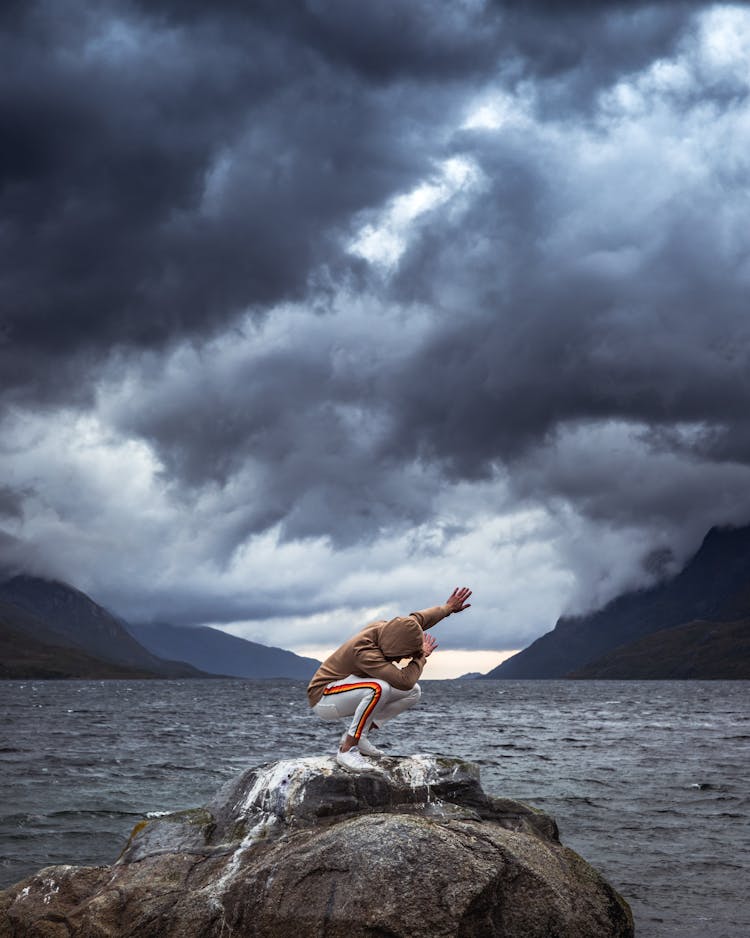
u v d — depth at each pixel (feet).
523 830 28.58
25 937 25.38
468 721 171.12
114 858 43.73
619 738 122.93
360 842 24.06
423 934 22.38
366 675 28.96
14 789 64.64
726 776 75.36
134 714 198.08
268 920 23.48
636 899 37.32
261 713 209.46
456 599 30.60
